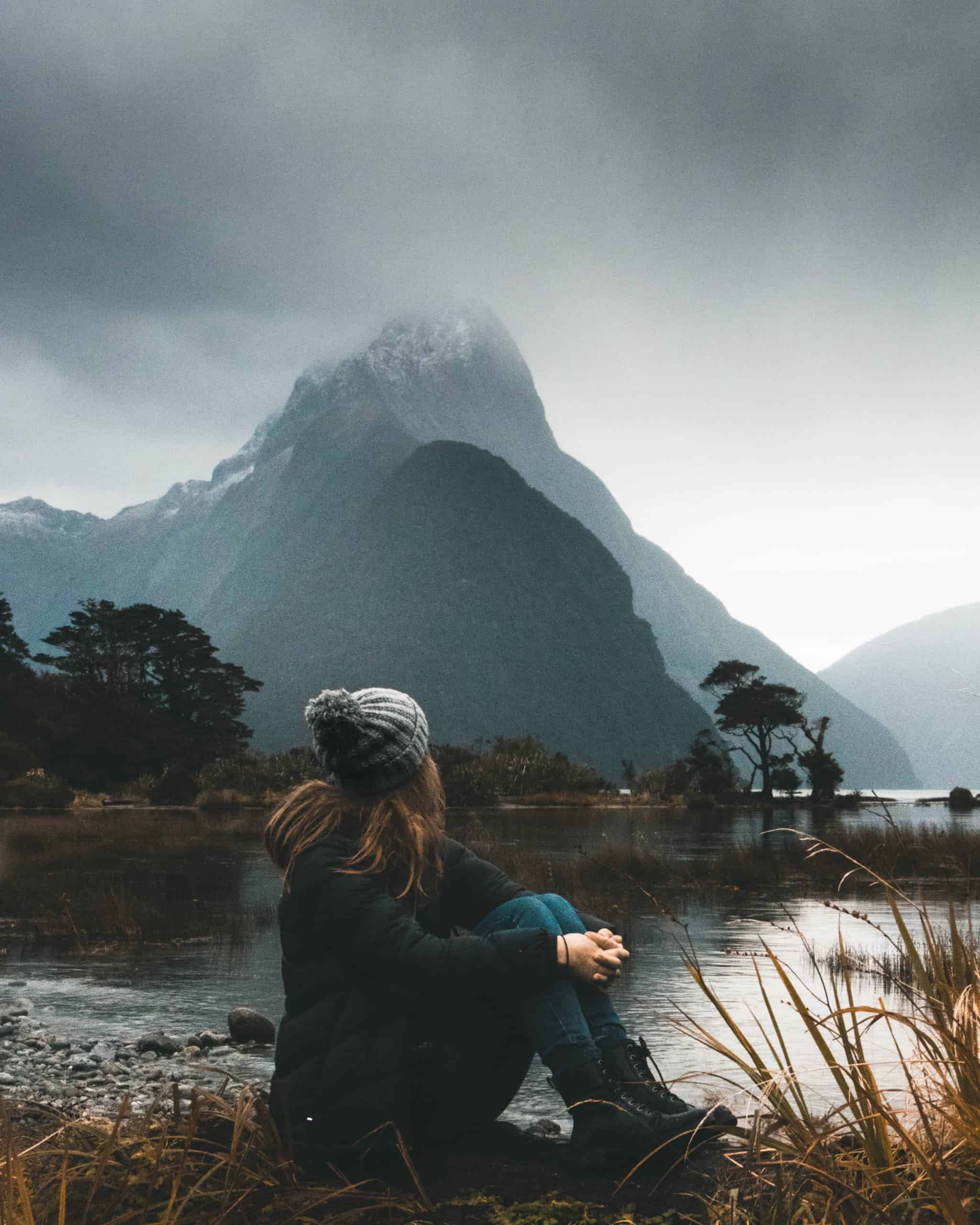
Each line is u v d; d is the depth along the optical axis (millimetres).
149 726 71875
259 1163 2271
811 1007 5387
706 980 6250
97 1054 4711
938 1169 1914
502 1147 2559
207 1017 5559
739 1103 3623
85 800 51688
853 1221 1940
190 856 17516
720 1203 2045
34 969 7113
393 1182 2297
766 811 47000
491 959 2293
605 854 14227
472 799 50125
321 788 2459
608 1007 2455
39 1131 2562
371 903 2305
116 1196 2068
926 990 2422
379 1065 2309
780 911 9578
